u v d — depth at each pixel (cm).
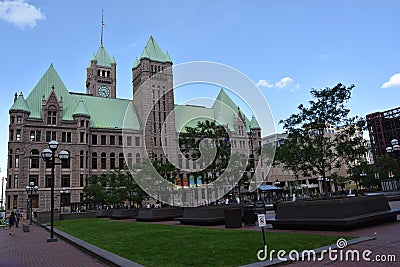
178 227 2123
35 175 7469
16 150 7381
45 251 1617
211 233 1642
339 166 2012
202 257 1041
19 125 7506
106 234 1995
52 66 8862
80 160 7969
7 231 3309
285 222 1689
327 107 1981
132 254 1188
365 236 1260
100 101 9331
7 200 7131
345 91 1958
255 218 2064
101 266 1109
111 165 8481
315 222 1558
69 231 2472
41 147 7650
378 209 1700
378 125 12044
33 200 7325
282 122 2070
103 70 10819
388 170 6850
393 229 1427
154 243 1426
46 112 7888
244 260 966
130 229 2209
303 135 2017
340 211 1516
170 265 958
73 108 8581
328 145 2000
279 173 8119
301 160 2009
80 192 7744
